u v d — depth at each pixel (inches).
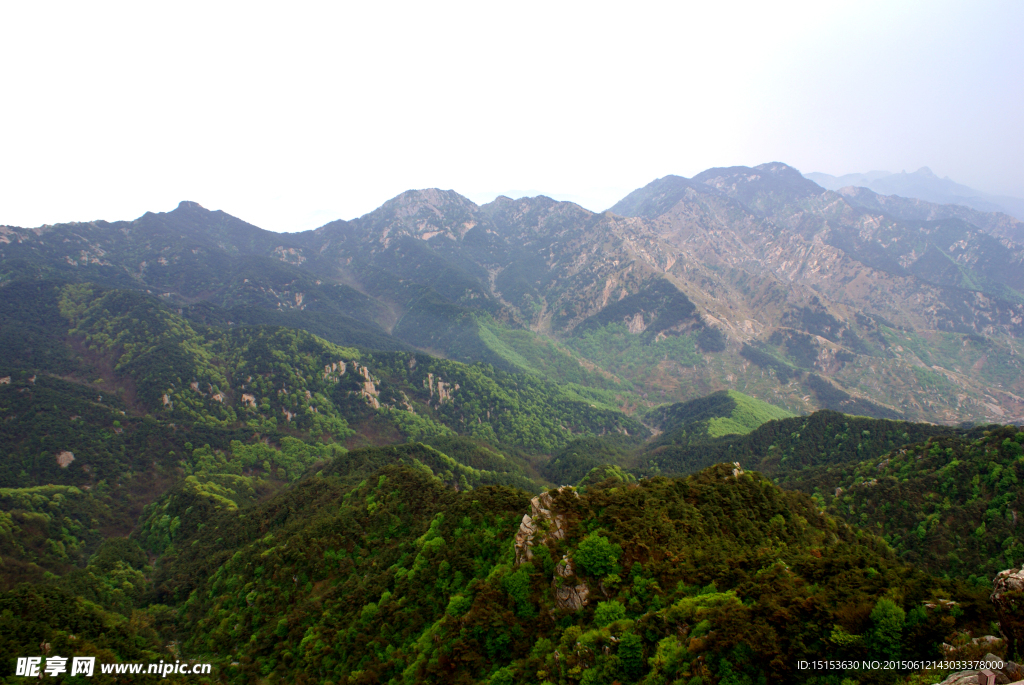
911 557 5093.5
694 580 2719.0
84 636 3599.9
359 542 4576.8
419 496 4938.5
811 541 3725.4
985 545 4889.3
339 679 3169.3
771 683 1952.5
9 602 3572.8
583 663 2390.5
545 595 2910.9
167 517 7052.2
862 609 2010.3
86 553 6993.1
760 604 2241.6
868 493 5979.3
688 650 2160.4
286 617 3885.3
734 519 3631.9
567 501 3339.1
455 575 3440.0
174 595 5078.7
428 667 2795.3
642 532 3061.0
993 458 5487.2
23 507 7130.9
